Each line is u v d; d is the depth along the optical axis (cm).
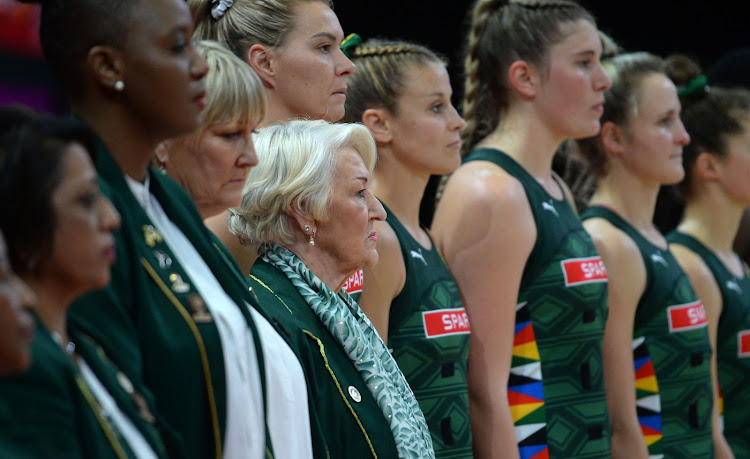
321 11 955
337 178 827
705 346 1318
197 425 593
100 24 590
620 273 1250
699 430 1299
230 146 716
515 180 1101
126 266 578
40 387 467
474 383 1062
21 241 487
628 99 1288
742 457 1457
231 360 607
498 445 1047
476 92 1196
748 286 1480
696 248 1450
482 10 1187
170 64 600
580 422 1100
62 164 490
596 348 1123
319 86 944
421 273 1005
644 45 1998
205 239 643
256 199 822
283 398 668
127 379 546
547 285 1100
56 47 598
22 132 487
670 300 1291
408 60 1041
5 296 436
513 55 1143
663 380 1284
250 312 654
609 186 1310
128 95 599
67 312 538
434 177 1483
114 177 591
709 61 2016
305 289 808
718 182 1450
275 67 941
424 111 1031
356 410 783
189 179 715
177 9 607
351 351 802
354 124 856
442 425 987
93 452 487
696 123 1454
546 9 1145
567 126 1138
